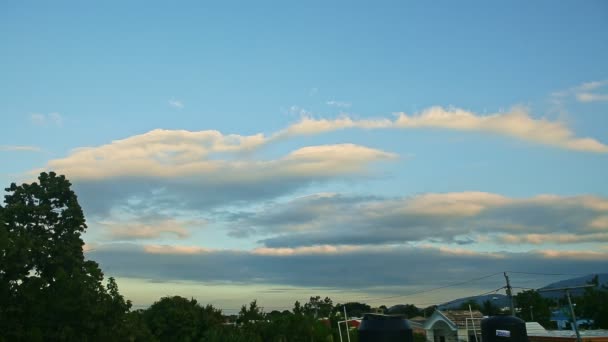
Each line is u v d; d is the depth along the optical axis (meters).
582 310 66.31
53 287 37.88
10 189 42.12
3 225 37.75
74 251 41.28
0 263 35.84
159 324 66.12
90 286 38.22
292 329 66.81
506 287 42.94
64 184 42.78
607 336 40.81
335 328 67.38
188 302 70.94
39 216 41.31
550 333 45.28
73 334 36.28
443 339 50.81
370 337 11.33
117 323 39.22
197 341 66.81
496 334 13.14
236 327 69.31
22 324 35.56
